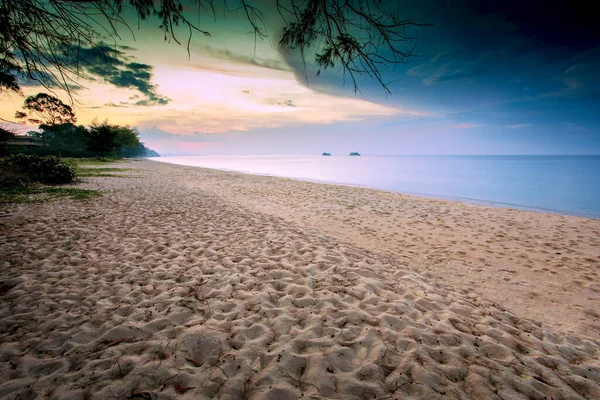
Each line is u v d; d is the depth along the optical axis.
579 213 10.95
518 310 3.53
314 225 7.86
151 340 2.29
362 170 42.81
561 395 1.88
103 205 8.78
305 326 2.56
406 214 9.38
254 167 51.75
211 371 1.96
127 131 70.69
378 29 2.08
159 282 3.49
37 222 6.39
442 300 3.30
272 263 4.16
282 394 1.76
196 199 10.77
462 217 8.95
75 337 2.35
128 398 1.71
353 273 3.80
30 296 3.07
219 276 3.67
